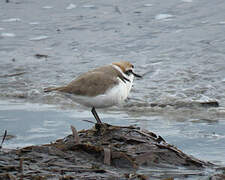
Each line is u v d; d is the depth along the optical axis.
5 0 22.91
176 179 8.04
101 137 9.24
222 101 13.58
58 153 8.48
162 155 8.71
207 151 9.92
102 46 18.03
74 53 17.75
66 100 14.32
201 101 13.46
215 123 11.88
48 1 22.64
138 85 14.89
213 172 8.42
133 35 18.56
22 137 11.04
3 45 18.73
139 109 13.38
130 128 9.62
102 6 21.53
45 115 12.84
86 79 9.91
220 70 15.40
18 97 14.66
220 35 17.64
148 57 16.83
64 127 11.77
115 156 8.48
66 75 16.06
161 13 20.05
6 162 7.97
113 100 10.00
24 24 20.38
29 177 7.47
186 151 9.97
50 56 17.66
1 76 16.28
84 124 12.01
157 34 18.42
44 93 14.84
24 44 18.77
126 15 20.33
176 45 17.38
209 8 20.03
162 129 11.51
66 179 7.52
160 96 14.11
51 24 20.23
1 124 12.07
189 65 15.92
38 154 8.40
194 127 11.61
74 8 21.62
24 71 16.56
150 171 8.27
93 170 7.94
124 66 10.41
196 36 17.83
